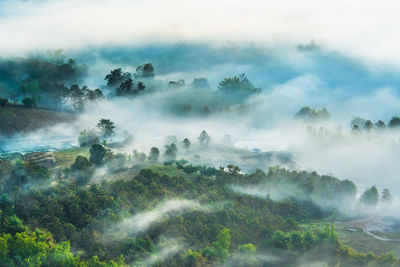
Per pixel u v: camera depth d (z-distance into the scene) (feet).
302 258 474.90
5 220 430.20
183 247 453.58
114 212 494.59
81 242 435.53
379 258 476.95
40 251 385.29
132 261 416.46
